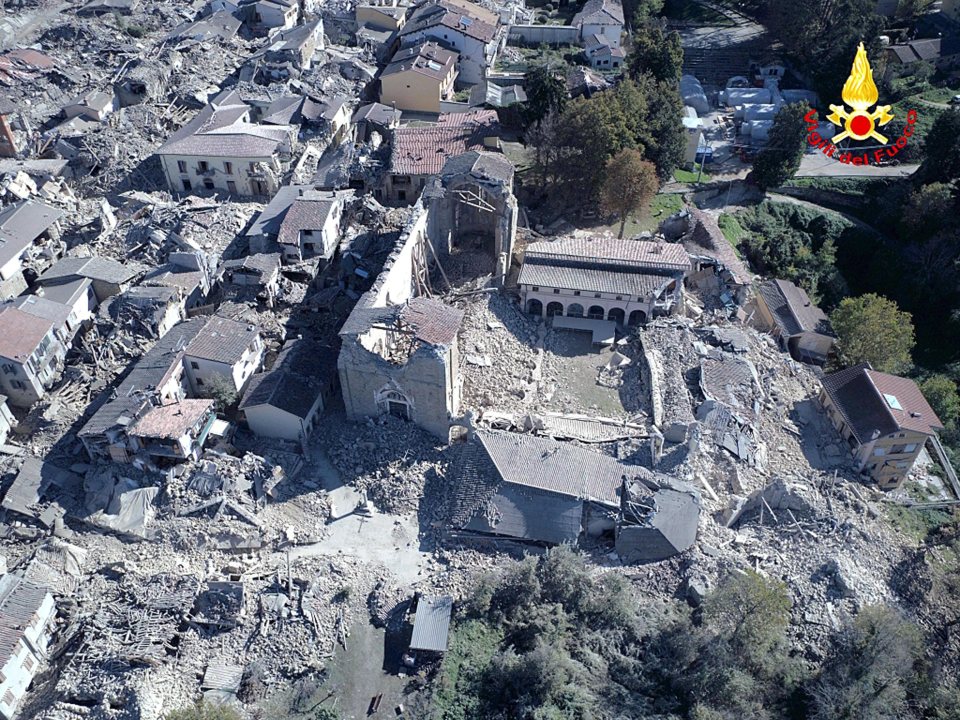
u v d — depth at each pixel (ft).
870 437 238.48
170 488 217.36
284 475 225.15
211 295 280.31
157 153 326.44
